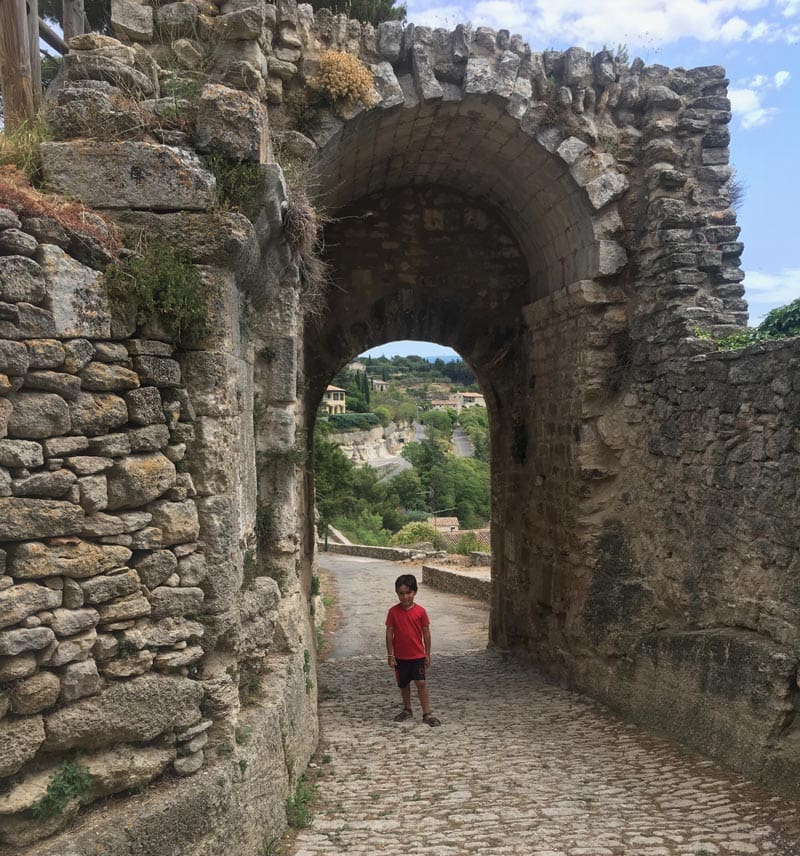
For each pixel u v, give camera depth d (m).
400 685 7.50
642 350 7.92
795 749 5.14
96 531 3.14
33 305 2.94
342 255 10.59
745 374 6.08
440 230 10.76
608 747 6.36
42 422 2.94
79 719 3.01
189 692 3.40
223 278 3.82
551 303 9.21
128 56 4.64
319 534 29.23
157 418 3.48
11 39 5.41
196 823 3.25
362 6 13.41
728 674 5.84
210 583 3.66
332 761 5.96
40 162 3.67
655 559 7.48
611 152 8.24
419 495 64.81
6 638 2.74
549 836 4.36
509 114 7.93
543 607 9.82
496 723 7.28
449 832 4.42
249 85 5.60
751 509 5.98
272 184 4.23
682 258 7.53
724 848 4.19
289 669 5.03
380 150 8.73
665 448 7.36
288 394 5.56
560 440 9.16
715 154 8.11
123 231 3.64
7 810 2.71
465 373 158.88
